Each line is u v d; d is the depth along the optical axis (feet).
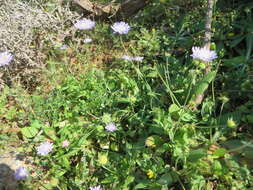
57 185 0.84
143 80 1.09
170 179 0.80
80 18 1.57
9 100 1.22
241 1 1.33
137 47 1.36
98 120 1.01
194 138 0.88
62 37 1.39
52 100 1.12
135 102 1.05
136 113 0.99
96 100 1.08
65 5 1.46
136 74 1.17
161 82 1.12
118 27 1.21
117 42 1.40
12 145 1.03
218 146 0.85
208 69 1.03
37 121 1.05
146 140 0.89
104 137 0.98
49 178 0.92
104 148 0.95
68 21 1.47
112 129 0.93
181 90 0.98
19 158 0.97
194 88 0.95
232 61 1.09
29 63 1.23
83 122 1.02
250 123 0.92
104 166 0.87
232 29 1.22
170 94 0.97
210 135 0.87
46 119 1.08
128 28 1.21
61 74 1.28
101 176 0.89
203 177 0.79
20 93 1.17
